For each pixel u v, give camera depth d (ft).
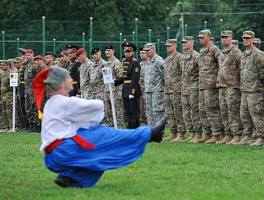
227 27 186.50
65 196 30.22
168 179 36.22
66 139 31.35
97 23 154.40
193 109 60.70
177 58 62.03
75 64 71.87
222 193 30.89
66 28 153.48
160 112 63.46
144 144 32.24
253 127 56.80
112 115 68.59
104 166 31.32
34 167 42.06
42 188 33.24
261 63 54.19
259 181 35.17
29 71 75.77
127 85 64.03
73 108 31.45
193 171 38.99
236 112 56.95
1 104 83.25
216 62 58.39
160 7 194.08
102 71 63.26
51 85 32.07
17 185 34.81
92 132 31.68
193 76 60.39
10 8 175.73
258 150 50.67
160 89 63.21
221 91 57.41
